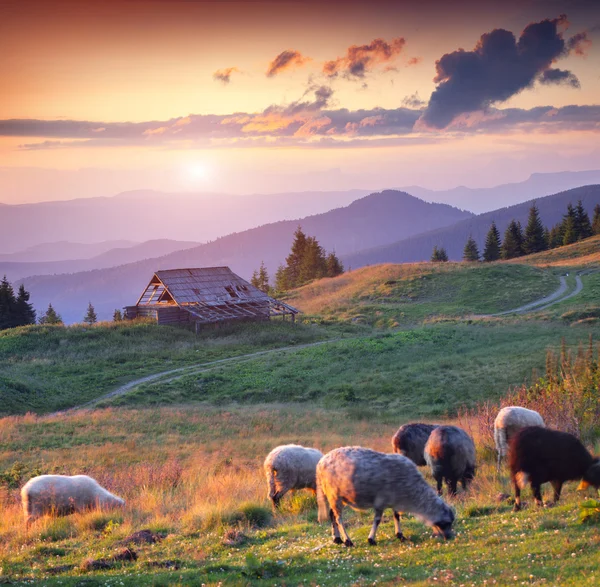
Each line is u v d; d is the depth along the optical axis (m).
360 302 90.94
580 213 148.12
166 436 34.94
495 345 55.72
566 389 20.44
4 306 119.94
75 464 27.55
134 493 19.94
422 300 88.75
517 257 139.00
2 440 33.94
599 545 8.66
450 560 9.12
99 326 68.94
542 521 10.31
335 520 11.13
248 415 40.88
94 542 13.23
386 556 9.77
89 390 50.91
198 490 19.06
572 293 84.00
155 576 9.95
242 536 12.63
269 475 15.93
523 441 11.87
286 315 82.00
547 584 7.45
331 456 10.77
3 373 51.12
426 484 10.36
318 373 52.62
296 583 8.91
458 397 41.03
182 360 59.69
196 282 76.75
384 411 40.56
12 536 14.66
